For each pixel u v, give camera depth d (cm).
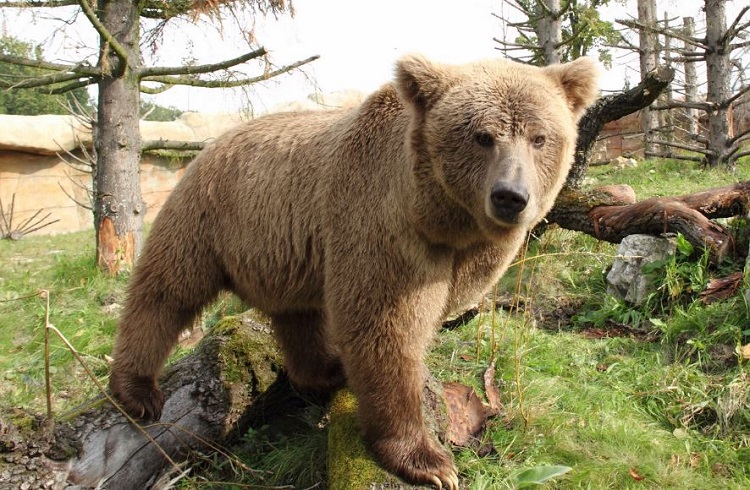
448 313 379
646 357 480
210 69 769
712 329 482
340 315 342
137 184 846
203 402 403
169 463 376
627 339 517
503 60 343
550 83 329
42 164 1697
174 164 1870
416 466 322
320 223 363
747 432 380
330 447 354
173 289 405
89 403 383
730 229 595
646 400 427
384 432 329
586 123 720
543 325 586
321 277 376
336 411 374
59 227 1723
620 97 697
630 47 1423
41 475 316
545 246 700
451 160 307
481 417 394
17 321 662
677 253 584
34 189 1684
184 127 1908
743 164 1399
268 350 439
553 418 398
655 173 1291
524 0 1298
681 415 406
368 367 329
